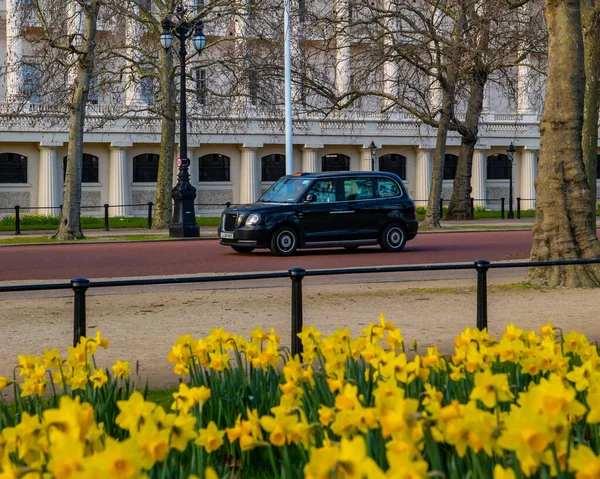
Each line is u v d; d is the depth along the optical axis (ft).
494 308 50.34
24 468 13.70
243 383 22.41
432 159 225.35
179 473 16.14
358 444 11.87
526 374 22.47
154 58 146.00
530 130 231.71
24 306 52.49
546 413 13.66
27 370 22.27
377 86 165.48
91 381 22.65
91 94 154.81
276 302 53.36
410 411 14.44
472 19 134.41
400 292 57.88
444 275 69.21
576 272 59.93
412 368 19.26
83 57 119.44
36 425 15.06
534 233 62.08
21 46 178.91
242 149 212.02
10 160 194.08
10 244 106.11
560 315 47.32
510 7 84.58
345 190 90.33
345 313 48.52
